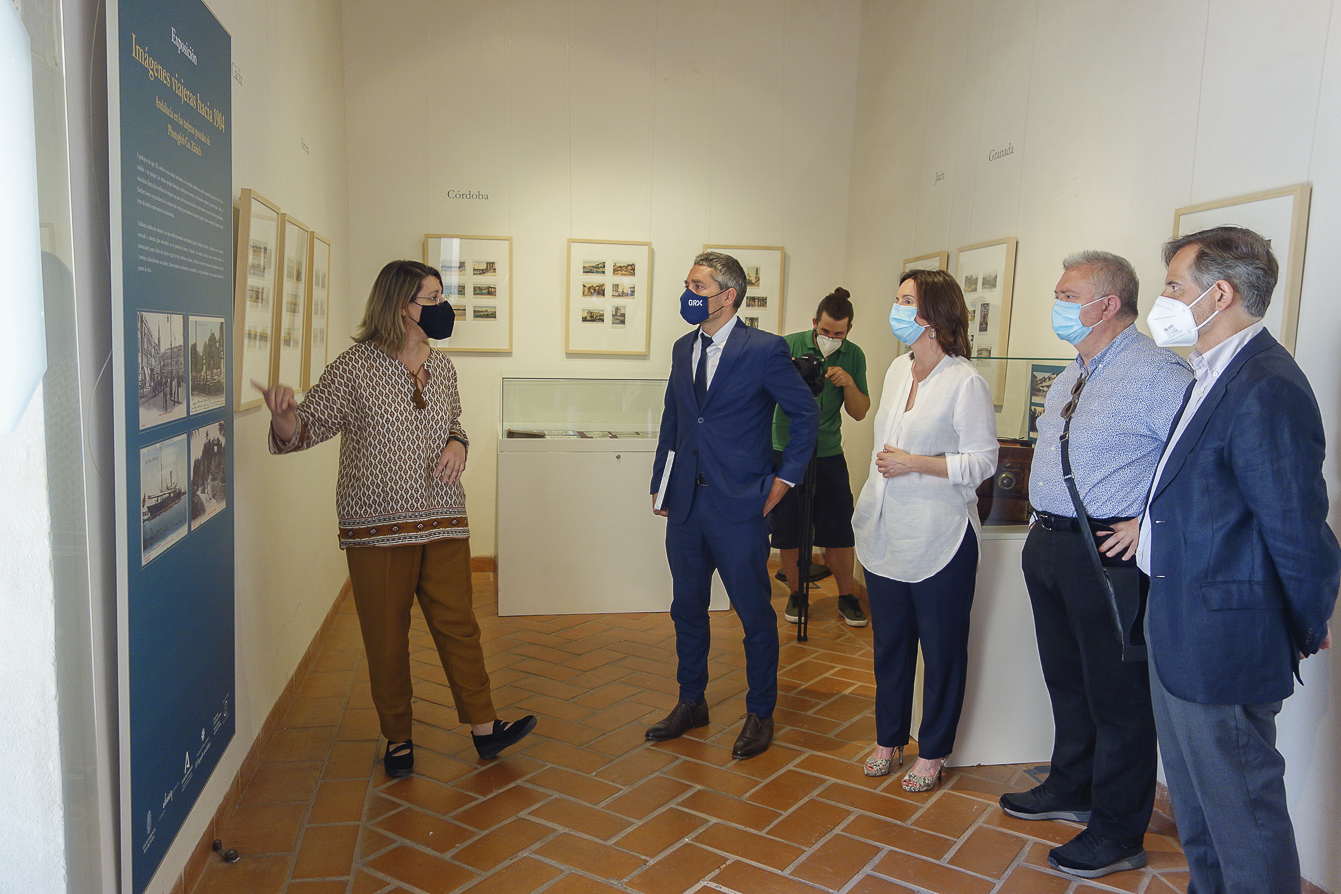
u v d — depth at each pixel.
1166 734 2.15
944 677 2.85
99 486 1.69
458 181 5.54
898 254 5.15
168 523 2.02
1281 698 1.92
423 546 2.91
